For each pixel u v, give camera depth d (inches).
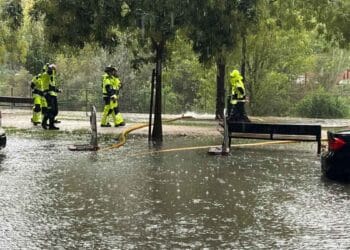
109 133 833.5
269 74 1409.9
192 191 432.1
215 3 675.4
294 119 1212.5
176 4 668.7
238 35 733.3
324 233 323.0
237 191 433.7
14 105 1385.3
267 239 310.8
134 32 729.0
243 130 663.8
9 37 1248.8
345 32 913.5
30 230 327.6
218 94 1093.8
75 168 532.4
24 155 612.1
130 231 325.1
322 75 1744.6
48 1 703.7
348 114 1402.6
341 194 424.5
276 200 404.2
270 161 582.9
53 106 877.8
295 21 1023.6
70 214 363.6
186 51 1055.6
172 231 325.1
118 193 424.5
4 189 438.0
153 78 752.3
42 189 438.3
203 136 813.9
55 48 742.5
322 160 490.9
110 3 681.6
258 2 727.1
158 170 523.5
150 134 754.8
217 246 297.7
